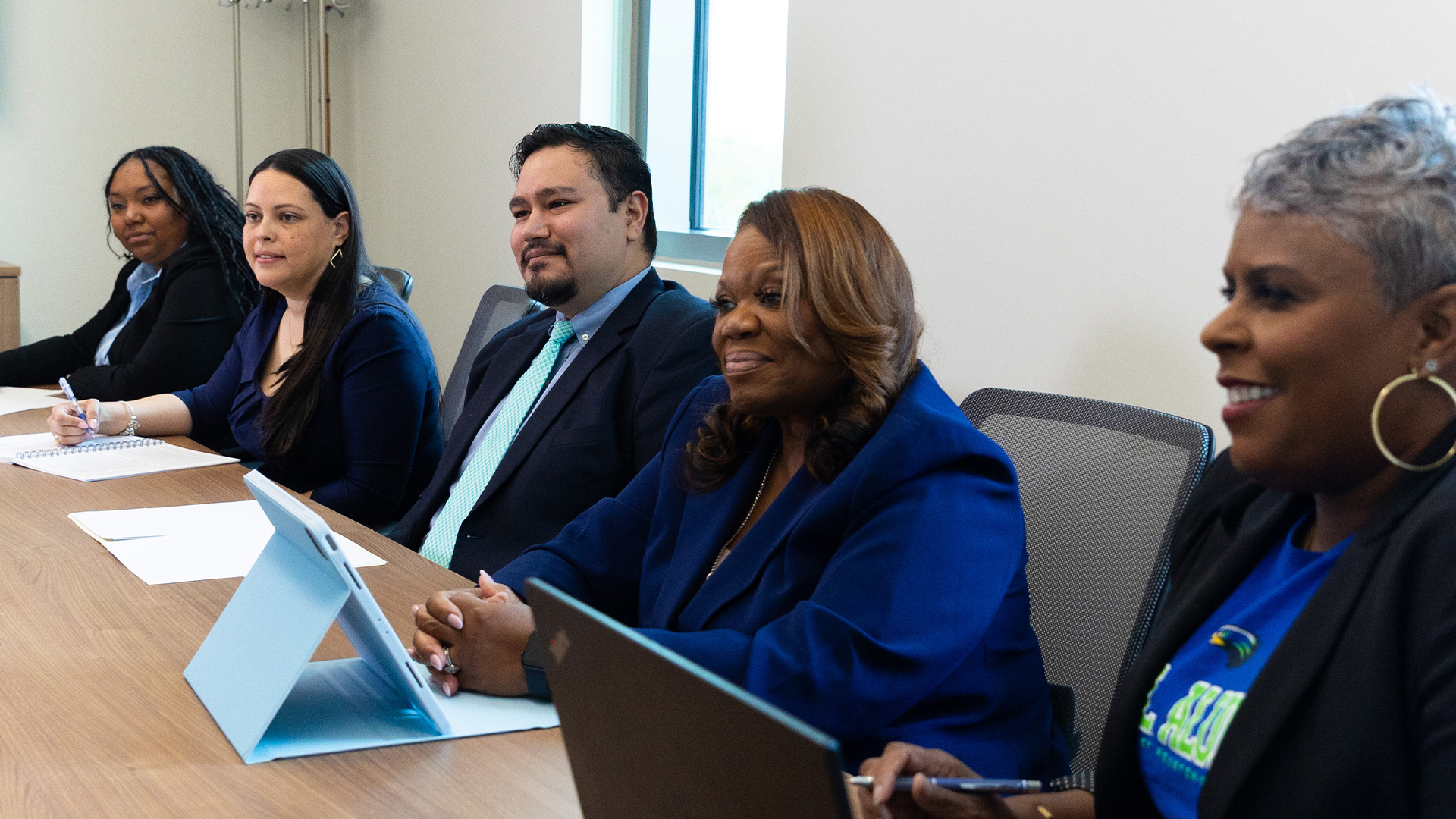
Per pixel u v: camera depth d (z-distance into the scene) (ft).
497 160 13.17
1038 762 4.21
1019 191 7.41
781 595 4.25
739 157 11.32
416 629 4.52
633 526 5.48
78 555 5.57
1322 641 2.60
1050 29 7.15
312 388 8.61
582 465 6.64
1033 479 5.05
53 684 3.98
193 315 10.59
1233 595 3.13
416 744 3.58
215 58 15.65
